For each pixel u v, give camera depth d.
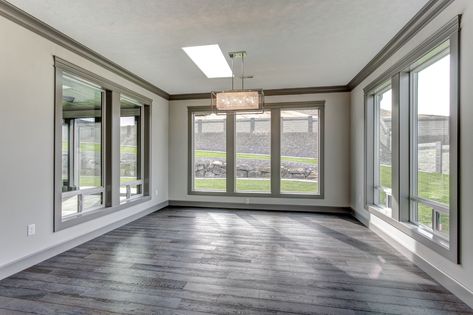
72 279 2.60
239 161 6.05
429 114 2.96
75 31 3.07
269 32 3.10
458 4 2.25
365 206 4.49
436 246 2.54
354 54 3.75
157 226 4.53
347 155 5.51
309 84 5.34
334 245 3.58
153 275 2.69
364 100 4.54
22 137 2.77
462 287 2.21
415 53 2.87
